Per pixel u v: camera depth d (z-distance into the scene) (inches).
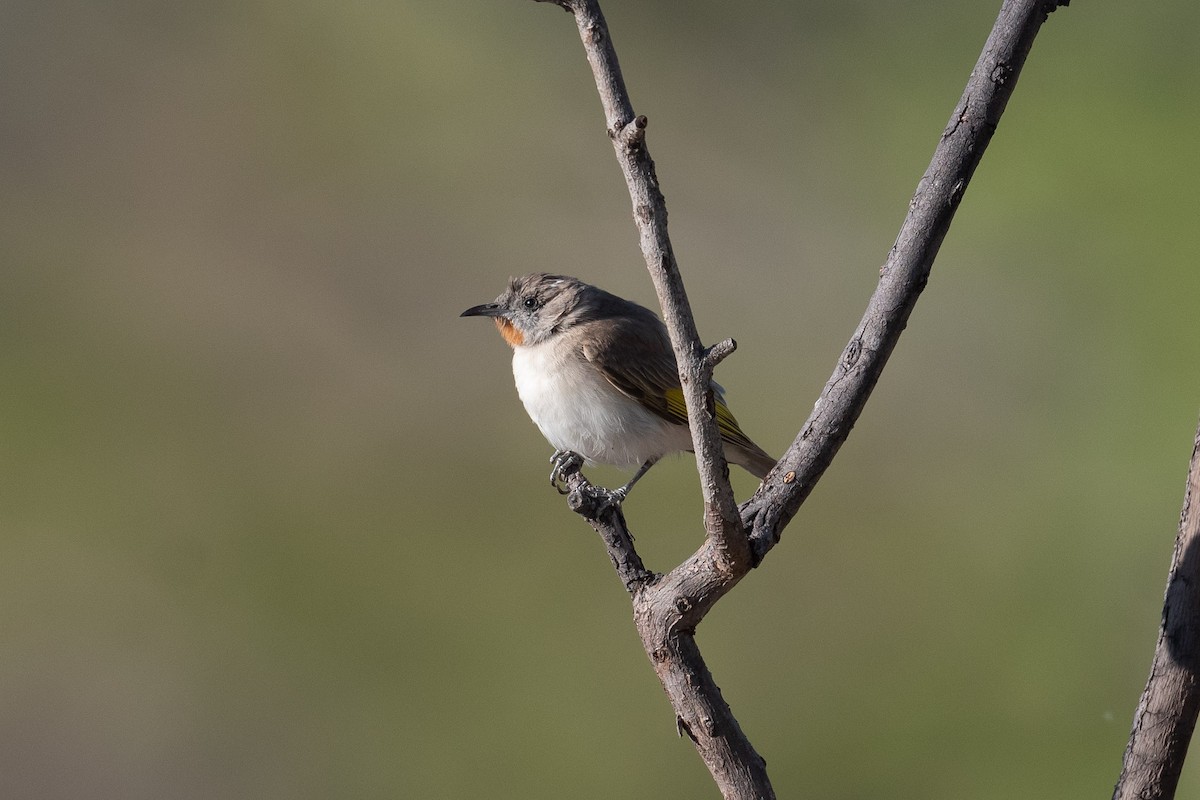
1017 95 637.3
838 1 726.5
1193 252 593.0
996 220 626.2
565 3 122.1
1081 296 610.5
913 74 708.0
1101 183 611.5
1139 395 581.0
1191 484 141.6
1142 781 139.9
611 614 546.3
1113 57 635.5
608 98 123.0
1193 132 606.2
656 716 505.4
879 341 150.9
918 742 500.4
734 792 153.9
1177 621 140.1
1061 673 512.7
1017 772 478.9
